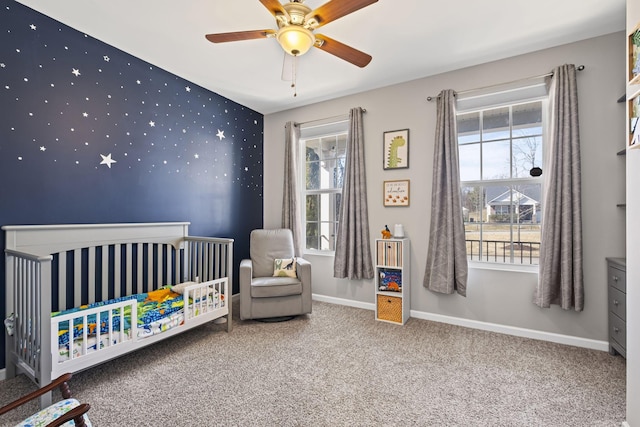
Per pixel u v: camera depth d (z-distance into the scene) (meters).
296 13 1.69
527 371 2.13
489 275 2.86
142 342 2.14
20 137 2.11
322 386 1.96
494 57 2.76
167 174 3.07
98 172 2.54
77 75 2.39
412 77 3.16
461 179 3.06
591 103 2.44
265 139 4.35
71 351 1.79
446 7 2.08
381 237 3.41
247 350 2.46
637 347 1.45
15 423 1.63
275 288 3.04
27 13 2.12
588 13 2.15
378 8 2.08
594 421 1.64
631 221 1.48
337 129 3.72
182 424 1.62
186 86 3.25
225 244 2.91
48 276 1.72
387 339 2.67
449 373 2.11
